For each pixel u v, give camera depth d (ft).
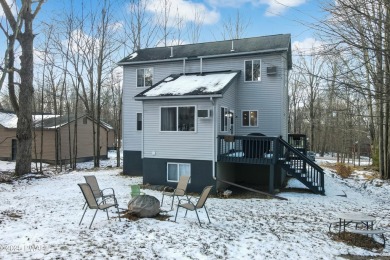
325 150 150.51
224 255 19.43
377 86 18.63
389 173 64.44
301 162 49.19
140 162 57.82
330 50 18.40
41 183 48.57
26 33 53.06
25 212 29.27
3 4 46.24
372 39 16.63
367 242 23.77
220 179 43.96
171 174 46.06
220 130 44.83
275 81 49.93
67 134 87.92
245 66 51.78
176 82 49.67
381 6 16.20
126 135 59.06
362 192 50.55
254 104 51.26
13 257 17.37
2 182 47.60
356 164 101.35
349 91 19.93
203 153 43.70
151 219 27.09
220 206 35.27
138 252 19.03
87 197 24.02
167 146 45.93
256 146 42.55
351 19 16.85
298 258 19.75
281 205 36.70
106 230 23.17
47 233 22.17
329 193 44.45
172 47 57.00
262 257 19.53
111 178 54.39
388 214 35.04
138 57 59.62
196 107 43.86
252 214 31.78
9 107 139.33
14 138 89.15
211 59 53.62
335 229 27.14
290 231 25.90
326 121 99.04
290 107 130.82
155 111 46.47
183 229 24.38
